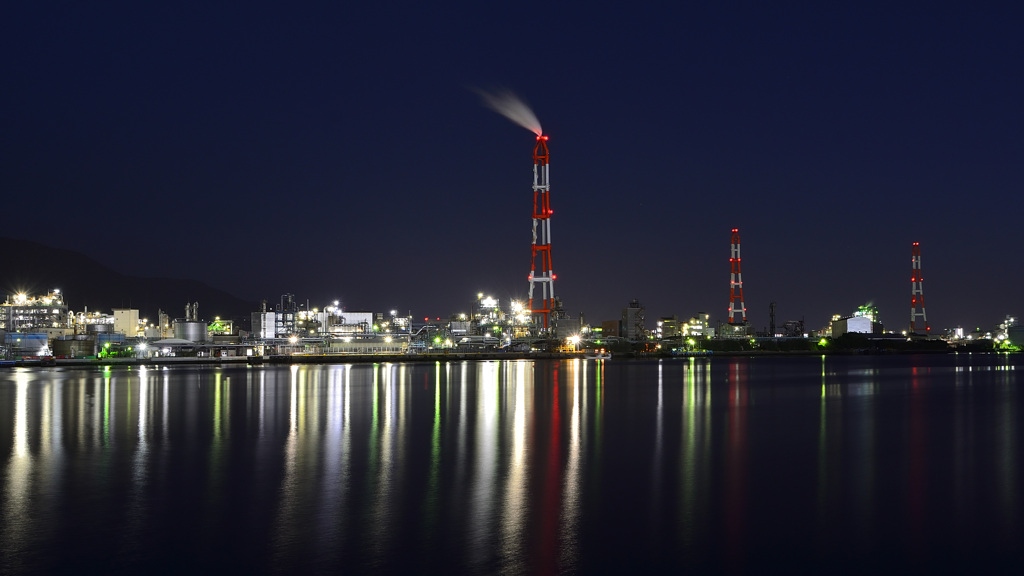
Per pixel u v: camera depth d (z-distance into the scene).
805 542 36.16
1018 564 33.56
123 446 60.16
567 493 44.66
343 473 49.66
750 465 53.59
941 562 33.81
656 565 32.97
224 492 44.25
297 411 86.75
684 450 59.78
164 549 34.25
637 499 43.41
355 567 32.19
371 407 92.19
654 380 156.38
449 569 32.09
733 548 35.22
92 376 162.88
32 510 40.31
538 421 78.44
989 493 45.50
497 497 43.53
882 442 64.88
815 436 68.38
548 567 32.50
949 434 70.19
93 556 33.38
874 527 38.50
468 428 72.25
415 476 48.84
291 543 35.09
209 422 75.88
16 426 72.25
